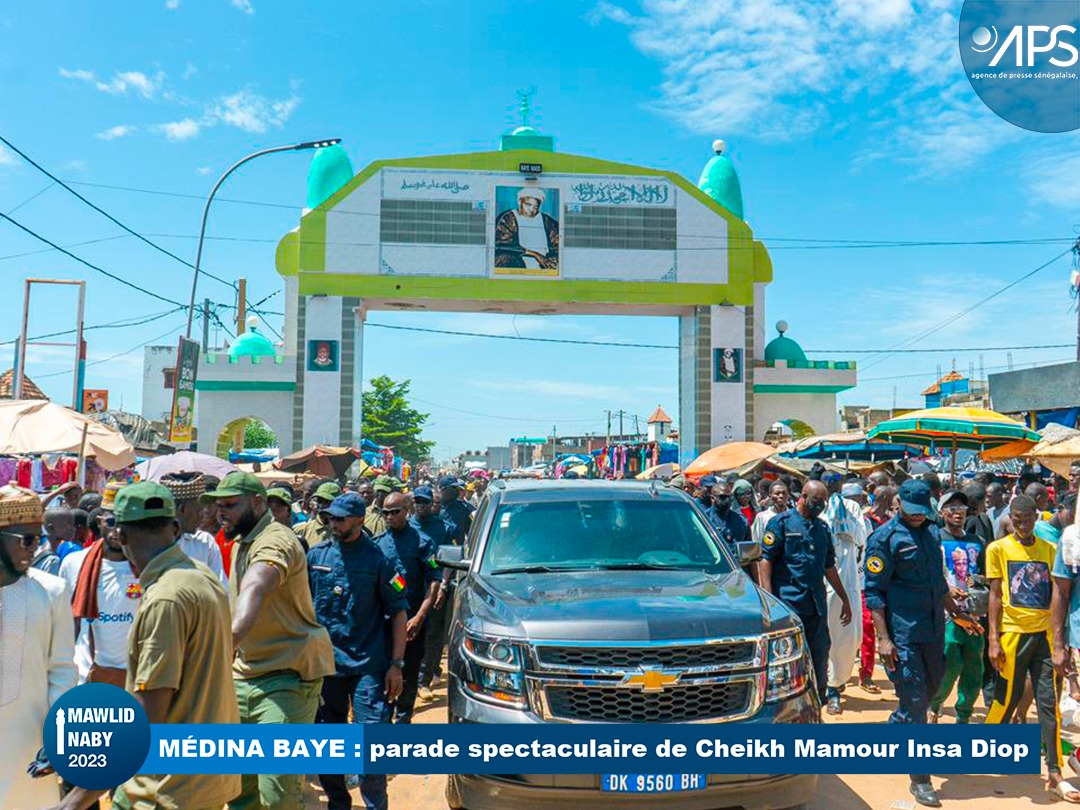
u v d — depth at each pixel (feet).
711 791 13.57
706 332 104.06
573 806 13.58
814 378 107.55
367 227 100.53
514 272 101.65
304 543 22.00
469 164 101.86
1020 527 19.42
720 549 19.45
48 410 31.40
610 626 14.37
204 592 10.66
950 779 19.65
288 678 14.23
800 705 14.61
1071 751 18.94
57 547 21.27
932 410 39.81
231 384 99.60
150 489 10.80
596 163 103.60
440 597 23.18
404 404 222.48
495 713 14.11
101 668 16.51
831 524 26.50
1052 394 62.59
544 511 20.42
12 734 11.75
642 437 237.66
